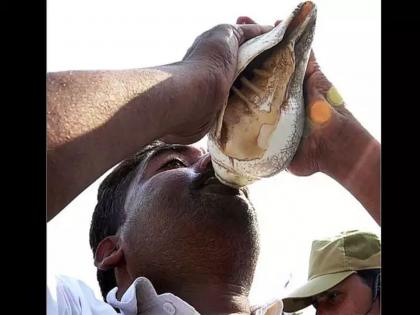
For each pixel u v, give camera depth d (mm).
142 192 1656
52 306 1285
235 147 1533
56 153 1027
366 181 1688
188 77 1306
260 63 1505
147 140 1206
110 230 1718
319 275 1834
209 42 1423
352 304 1812
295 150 1591
